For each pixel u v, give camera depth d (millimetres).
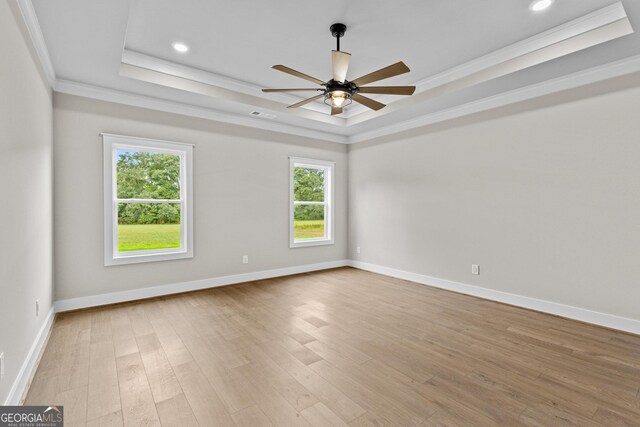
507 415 1679
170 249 3990
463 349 2457
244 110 4184
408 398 1827
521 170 3453
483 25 2635
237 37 2822
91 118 3369
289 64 3350
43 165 2615
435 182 4320
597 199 2943
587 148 2992
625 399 1819
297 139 5094
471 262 3926
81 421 1614
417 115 4395
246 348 2463
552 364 2221
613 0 2311
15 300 1777
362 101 2898
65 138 3229
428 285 4406
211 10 2424
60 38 2438
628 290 2781
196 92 3566
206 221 4184
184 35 2793
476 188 3859
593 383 1983
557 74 3064
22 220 1947
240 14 2473
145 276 3744
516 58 2982
